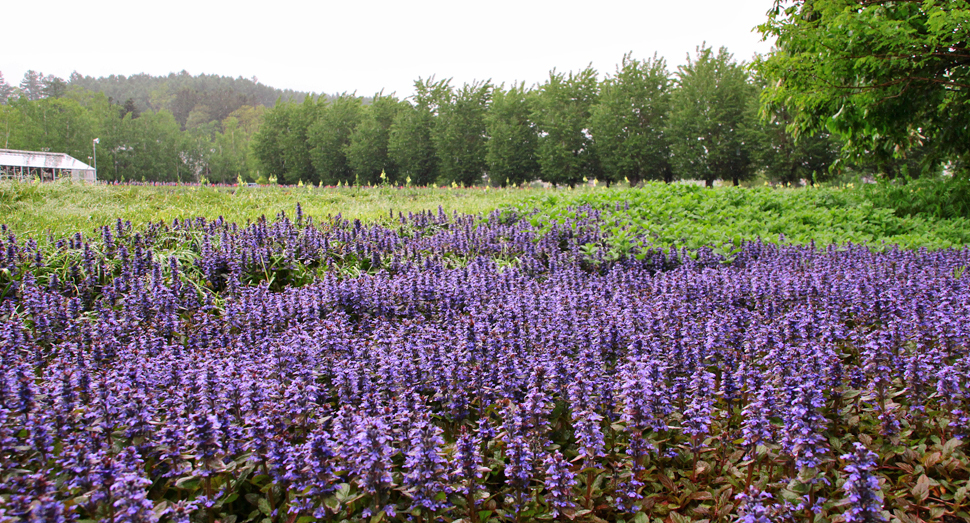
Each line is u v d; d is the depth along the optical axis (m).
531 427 3.88
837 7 14.71
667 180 55.34
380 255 9.97
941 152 17.12
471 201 20.78
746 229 14.23
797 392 3.73
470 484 3.48
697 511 3.71
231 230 10.63
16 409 3.71
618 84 53.16
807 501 3.46
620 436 4.23
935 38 13.01
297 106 75.69
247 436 3.65
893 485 3.95
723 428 4.38
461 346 4.94
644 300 7.00
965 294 6.49
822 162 45.81
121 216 11.92
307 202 18.38
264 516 3.62
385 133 67.06
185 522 3.02
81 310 6.97
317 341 5.21
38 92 183.75
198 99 198.88
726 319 5.67
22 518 2.66
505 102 57.00
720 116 47.88
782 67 15.63
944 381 4.20
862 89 15.41
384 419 3.68
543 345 5.40
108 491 3.06
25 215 11.28
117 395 3.82
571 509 3.49
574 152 56.19
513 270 8.86
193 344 5.99
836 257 9.97
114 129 93.62
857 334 5.69
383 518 3.39
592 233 11.88
